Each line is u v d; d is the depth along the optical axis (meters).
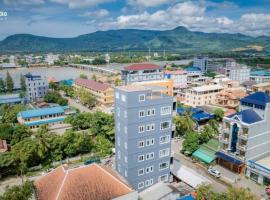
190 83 184.50
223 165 73.44
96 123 93.38
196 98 132.75
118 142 57.44
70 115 108.88
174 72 184.12
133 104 51.78
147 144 55.91
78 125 101.88
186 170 65.75
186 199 51.75
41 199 40.44
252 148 68.31
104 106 138.12
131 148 53.94
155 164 58.41
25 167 68.81
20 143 73.88
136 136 53.91
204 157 75.75
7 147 79.44
